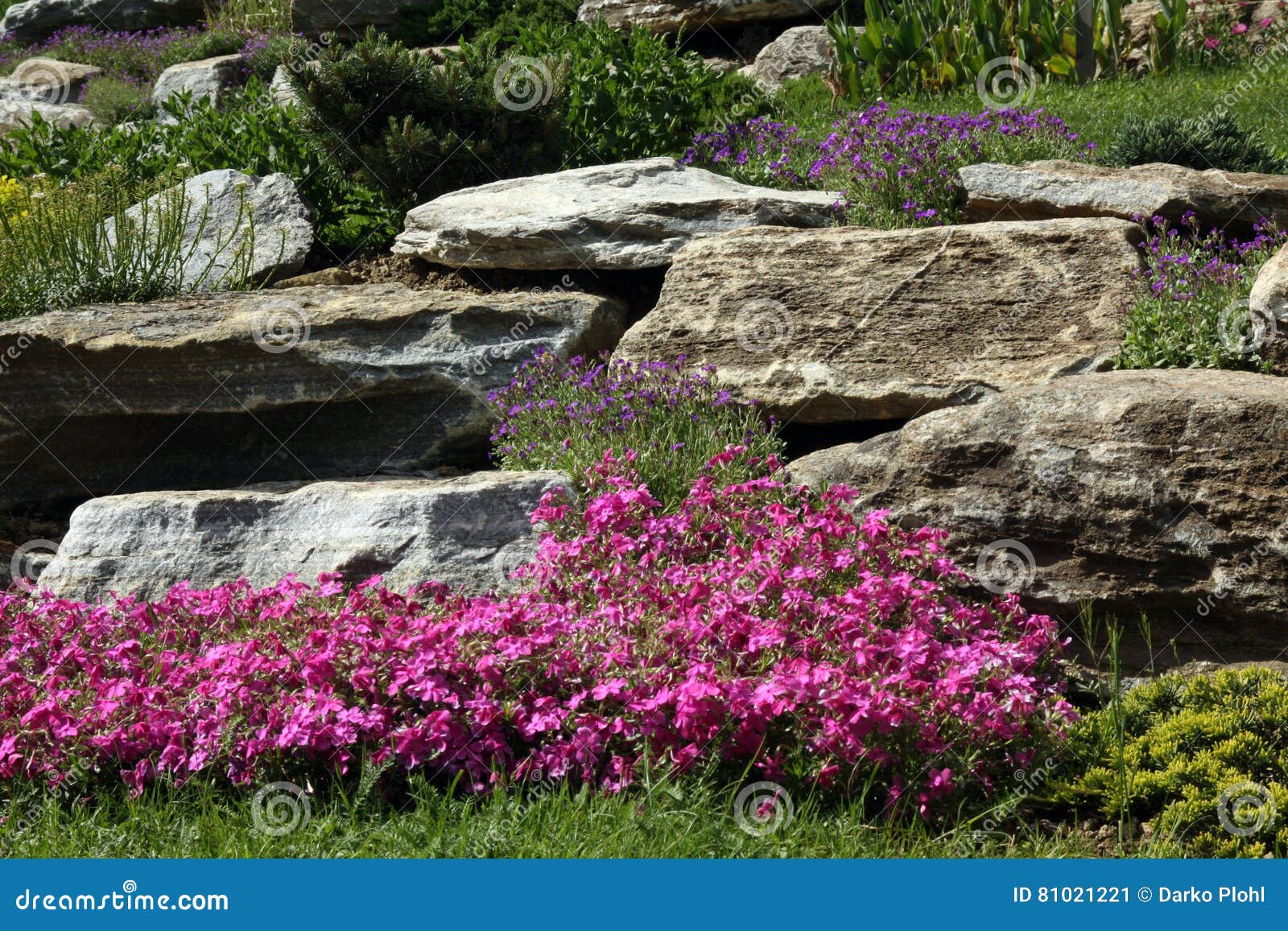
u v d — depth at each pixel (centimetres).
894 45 1251
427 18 1825
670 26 1559
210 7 2166
